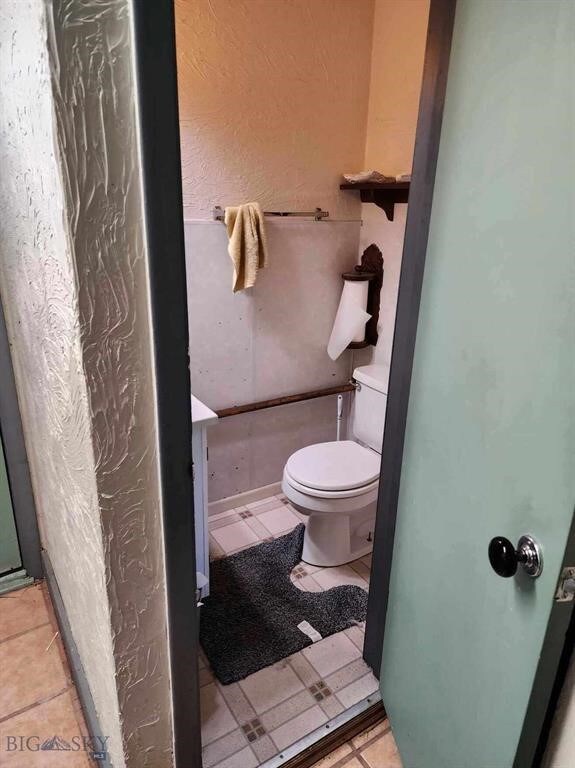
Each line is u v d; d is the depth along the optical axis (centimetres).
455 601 101
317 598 188
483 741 94
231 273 206
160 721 96
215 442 226
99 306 66
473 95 84
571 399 69
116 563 79
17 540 188
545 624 77
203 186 190
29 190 83
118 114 61
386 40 202
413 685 121
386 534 134
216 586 193
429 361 104
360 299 224
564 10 65
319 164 213
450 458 99
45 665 156
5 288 147
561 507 72
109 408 71
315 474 192
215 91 181
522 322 77
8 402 168
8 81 83
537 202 72
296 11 188
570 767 85
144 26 59
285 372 235
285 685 152
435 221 98
